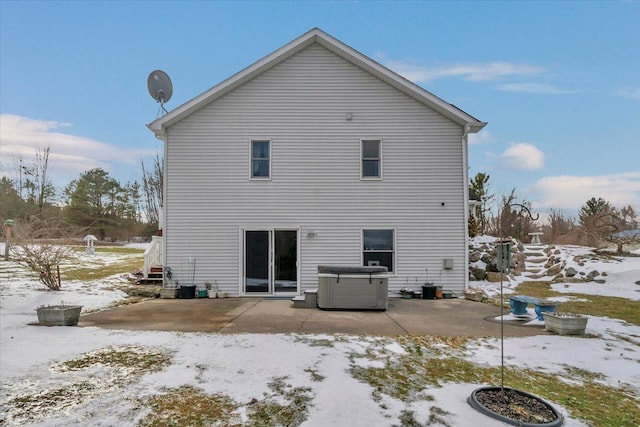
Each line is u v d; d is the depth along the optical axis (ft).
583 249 52.26
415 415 11.83
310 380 14.55
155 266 42.83
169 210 36.81
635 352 18.92
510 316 26.91
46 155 126.62
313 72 37.73
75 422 11.07
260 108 37.50
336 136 37.58
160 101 39.01
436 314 27.99
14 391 13.24
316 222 37.17
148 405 12.30
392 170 37.50
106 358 16.90
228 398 12.91
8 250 37.83
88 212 128.06
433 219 37.35
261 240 37.09
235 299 35.22
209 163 37.17
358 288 29.27
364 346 19.16
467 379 15.08
